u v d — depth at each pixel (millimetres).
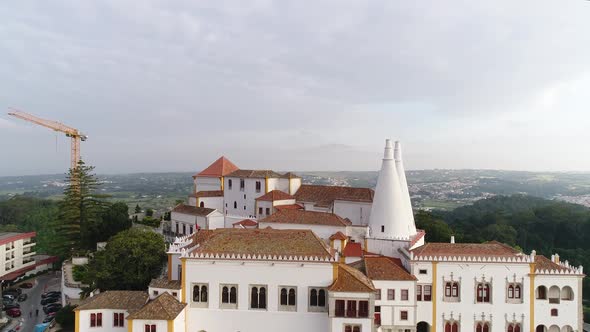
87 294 79625
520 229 167000
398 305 63094
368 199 90812
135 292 61469
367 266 66062
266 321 58156
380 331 63219
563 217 170375
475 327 63594
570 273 62469
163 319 53062
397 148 81875
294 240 61594
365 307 55344
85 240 111250
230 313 58438
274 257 58000
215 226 103625
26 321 86688
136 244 76188
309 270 57938
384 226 75250
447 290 64188
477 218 195375
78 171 114000
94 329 57344
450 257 63688
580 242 161250
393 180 76188
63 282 93812
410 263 64500
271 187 104625
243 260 58281
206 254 58719
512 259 62938
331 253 59750
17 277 118938
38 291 110750
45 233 150500
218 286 58750
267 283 58312
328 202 97250
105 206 117250
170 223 122938
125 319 55219
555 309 62594
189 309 58906
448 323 63969
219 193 114875
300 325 57875
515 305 62906
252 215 105938
